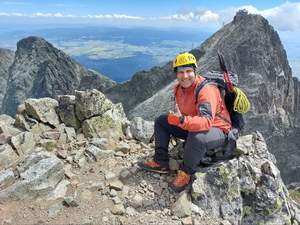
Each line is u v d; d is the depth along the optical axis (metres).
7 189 1.87
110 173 2.14
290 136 31.69
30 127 2.48
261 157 2.18
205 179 2.00
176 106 2.13
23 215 1.78
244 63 40.66
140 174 2.17
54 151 2.35
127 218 1.83
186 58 1.90
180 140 2.38
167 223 1.81
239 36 43.09
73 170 2.18
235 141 2.04
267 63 41.38
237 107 1.98
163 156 2.15
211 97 1.88
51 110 2.59
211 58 41.62
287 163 28.58
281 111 39.75
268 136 32.09
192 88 1.95
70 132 2.51
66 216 1.80
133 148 2.47
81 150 2.34
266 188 2.02
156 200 1.98
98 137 2.51
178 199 1.92
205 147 1.92
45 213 1.81
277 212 2.01
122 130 2.66
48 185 1.94
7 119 2.73
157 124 2.15
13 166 2.13
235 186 2.00
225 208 1.95
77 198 1.93
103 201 1.93
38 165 1.99
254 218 2.01
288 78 44.06
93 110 2.54
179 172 2.01
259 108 36.69
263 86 37.94
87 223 1.75
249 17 45.28
